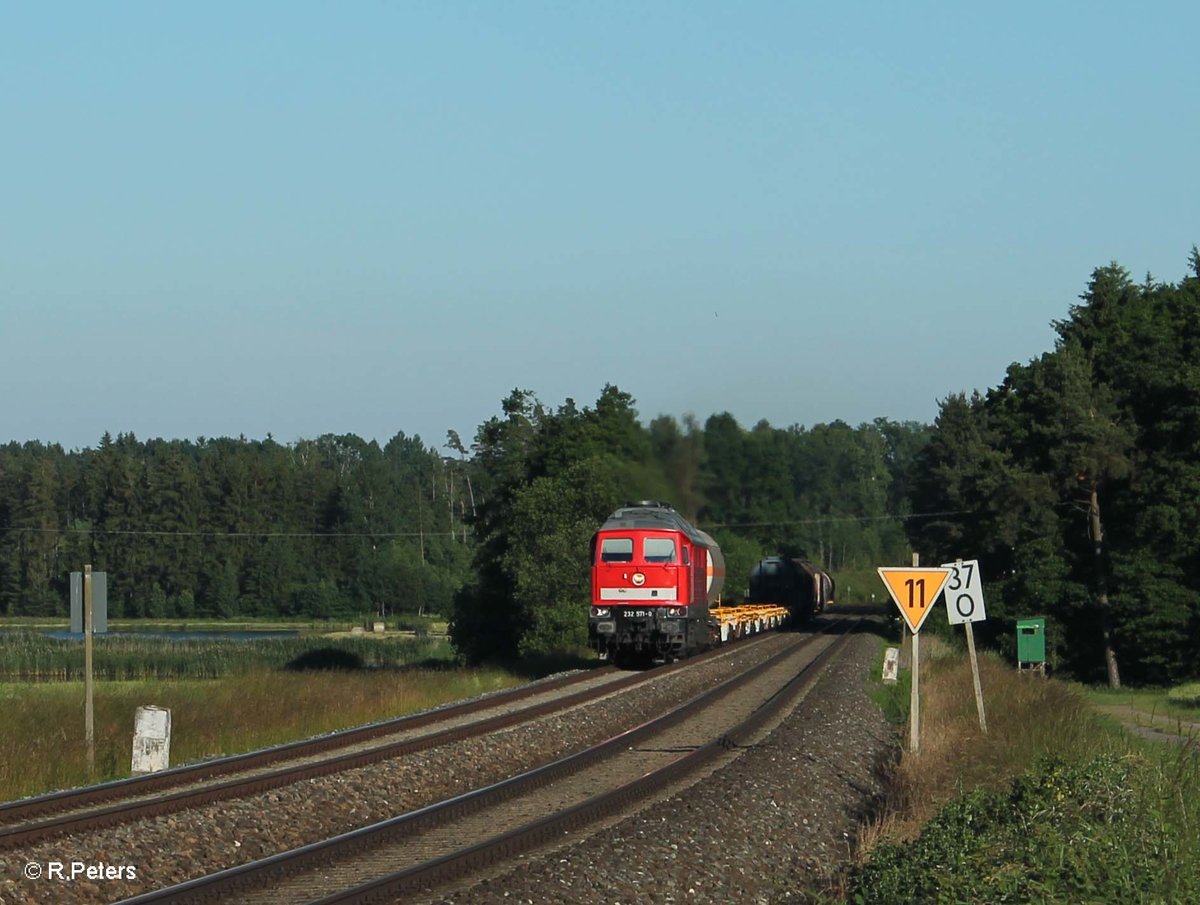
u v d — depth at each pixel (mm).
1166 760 18938
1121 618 68375
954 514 114375
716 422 95938
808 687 43750
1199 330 72875
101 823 18344
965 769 24219
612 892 15312
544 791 22828
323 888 15359
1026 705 33500
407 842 18188
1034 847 14820
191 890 14461
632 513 51125
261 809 19750
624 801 21391
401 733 30609
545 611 73750
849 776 25984
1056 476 72750
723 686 41531
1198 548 65875
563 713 34188
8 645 91000
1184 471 67250
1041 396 73312
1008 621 73250
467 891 14758
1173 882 13359
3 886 14703
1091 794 17688
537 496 77188
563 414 92625
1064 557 73062
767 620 80812
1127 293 86250
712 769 25547
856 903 14961
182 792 21344
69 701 33781
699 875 16672
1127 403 74875
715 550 63219
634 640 48656
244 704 33531
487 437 97500
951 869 14602
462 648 89000
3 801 21500
